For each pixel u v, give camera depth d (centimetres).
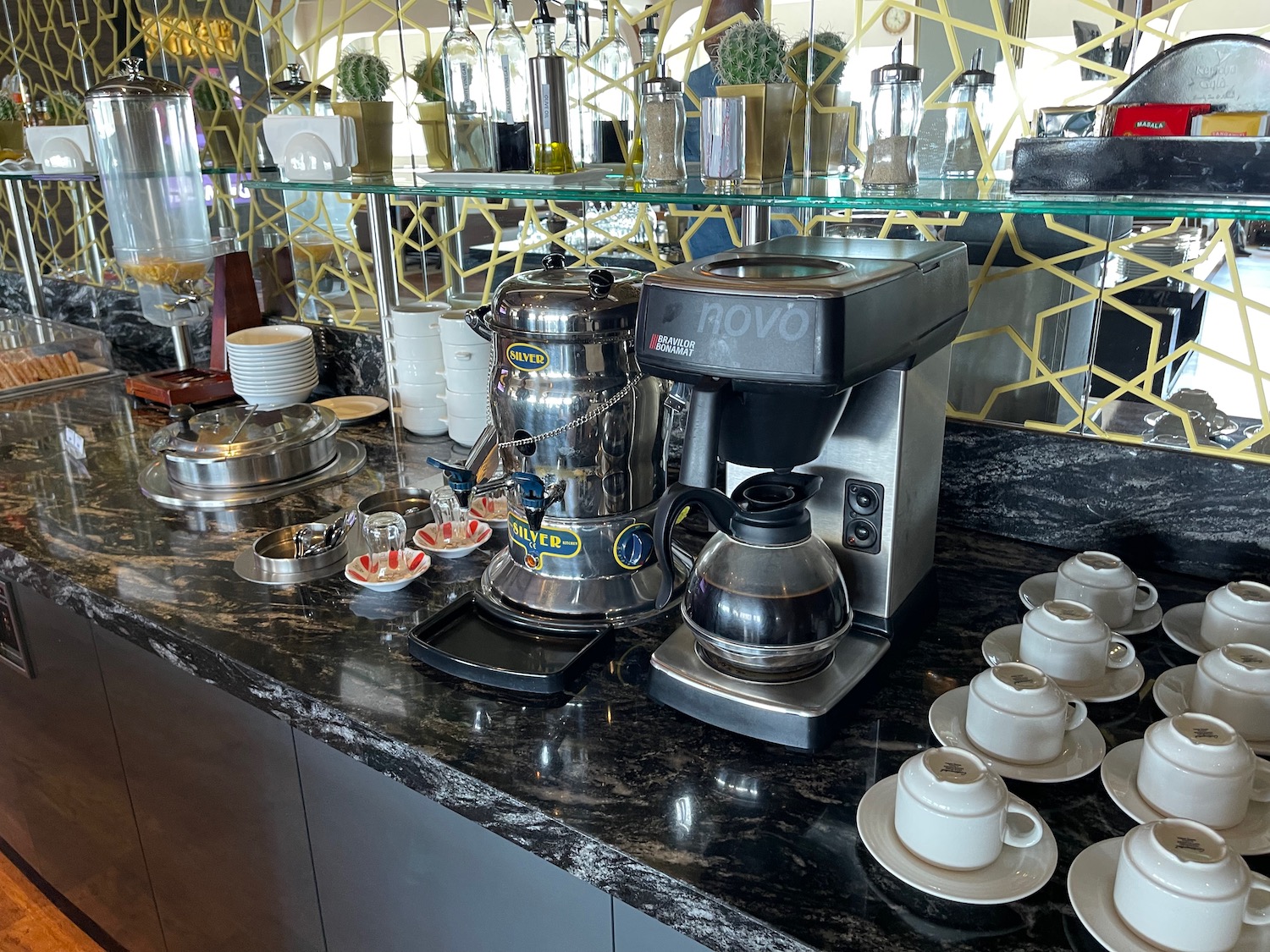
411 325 166
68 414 191
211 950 139
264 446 151
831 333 71
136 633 115
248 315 201
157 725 126
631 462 108
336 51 174
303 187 146
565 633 106
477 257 171
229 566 126
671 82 118
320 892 113
